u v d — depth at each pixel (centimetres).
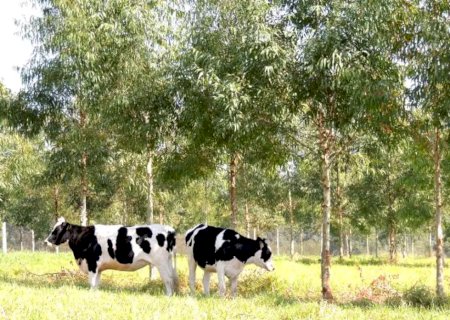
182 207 4728
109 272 1984
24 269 2025
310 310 859
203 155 1814
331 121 1407
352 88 1248
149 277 1755
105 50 1798
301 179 3803
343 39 1293
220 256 1314
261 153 1639
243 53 1362
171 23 1856
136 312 734
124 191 3066
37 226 4984
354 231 5366
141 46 1786
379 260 3881
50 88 1988
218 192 4162
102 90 1823
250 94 1380
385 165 3484
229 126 1334
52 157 2109
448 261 4081
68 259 2483
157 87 1736
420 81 1263
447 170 2422
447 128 1316
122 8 1767
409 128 1384
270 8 1401
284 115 1449
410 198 3319
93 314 707
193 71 1516
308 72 1313
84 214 2109
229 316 767
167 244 1305
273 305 1027
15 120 2023
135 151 1850
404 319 837
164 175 1841
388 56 1319
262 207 4275
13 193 3894
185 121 1692
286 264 2727
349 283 1872
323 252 1407
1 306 695
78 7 1823
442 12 1285
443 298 1276
